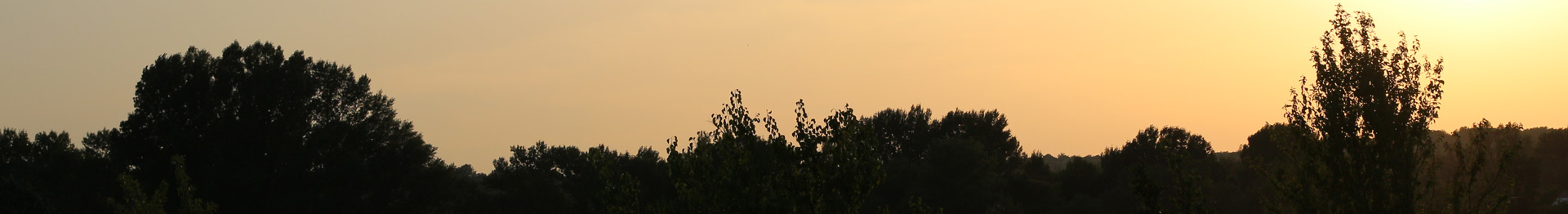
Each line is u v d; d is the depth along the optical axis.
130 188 31.12
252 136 52.22
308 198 53.06
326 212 53.78
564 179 64.00
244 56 53.47
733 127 19.33
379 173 54.75
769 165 18.97
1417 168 20.69
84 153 57.84
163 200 31.70
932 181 57.97
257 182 51.12
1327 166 20.89
